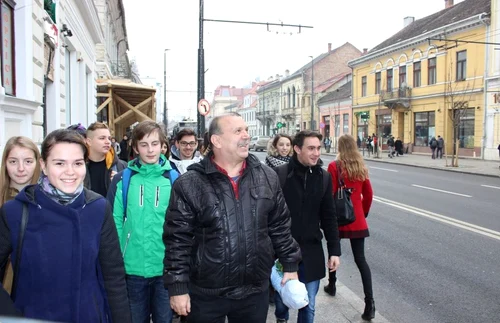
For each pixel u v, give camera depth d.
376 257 6.66
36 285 2.16
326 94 54.56
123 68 29.59
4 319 1.50
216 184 2.64
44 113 8.00
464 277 5.69
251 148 47.00
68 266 2.19
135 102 17.55
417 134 34.41
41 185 2.27
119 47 35.94
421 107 33.44
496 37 26.17
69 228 2.21
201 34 16.17
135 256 3.30
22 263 2.16
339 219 4.27
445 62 30.55
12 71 5.64
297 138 3.66
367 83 41.31
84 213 2.27
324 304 4.81
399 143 33.34
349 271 6.11
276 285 3.29
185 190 2.64
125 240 3.33
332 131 49.94
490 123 26.89
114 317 2.36
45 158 2.26
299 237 3.62
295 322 4.39
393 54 36.81
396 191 13.98
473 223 8.88
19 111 5.51
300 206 3.62
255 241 2.61
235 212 2.60
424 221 9.18
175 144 5.32
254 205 2.66
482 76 27.39
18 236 2.16
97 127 4.29
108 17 22.86
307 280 3.61
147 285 3.34
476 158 28.06
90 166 4.37
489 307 4.75
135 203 3.32
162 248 3.33
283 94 64.94
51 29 7.36
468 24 27.94
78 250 2.21
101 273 2.36
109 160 4.46
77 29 10.84
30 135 5.93
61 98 8.82
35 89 6.24
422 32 34.09
